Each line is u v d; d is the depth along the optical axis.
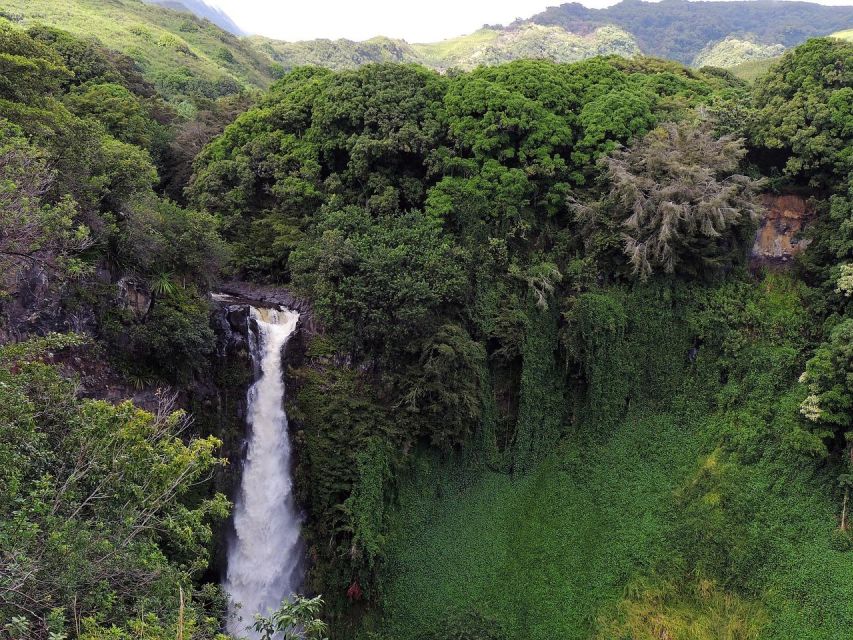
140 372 28.50
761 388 35.62
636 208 35.44
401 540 31.77
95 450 16.03
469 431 34.75
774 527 32.03
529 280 35.75
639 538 33.16
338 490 31.23
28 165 20.84
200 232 32.59
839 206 36.66
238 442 32.06
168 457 18.45
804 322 37.22
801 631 29.14
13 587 11.81
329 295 34.41
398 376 33.59
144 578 15.22
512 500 35.12
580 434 36.88
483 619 30.14
